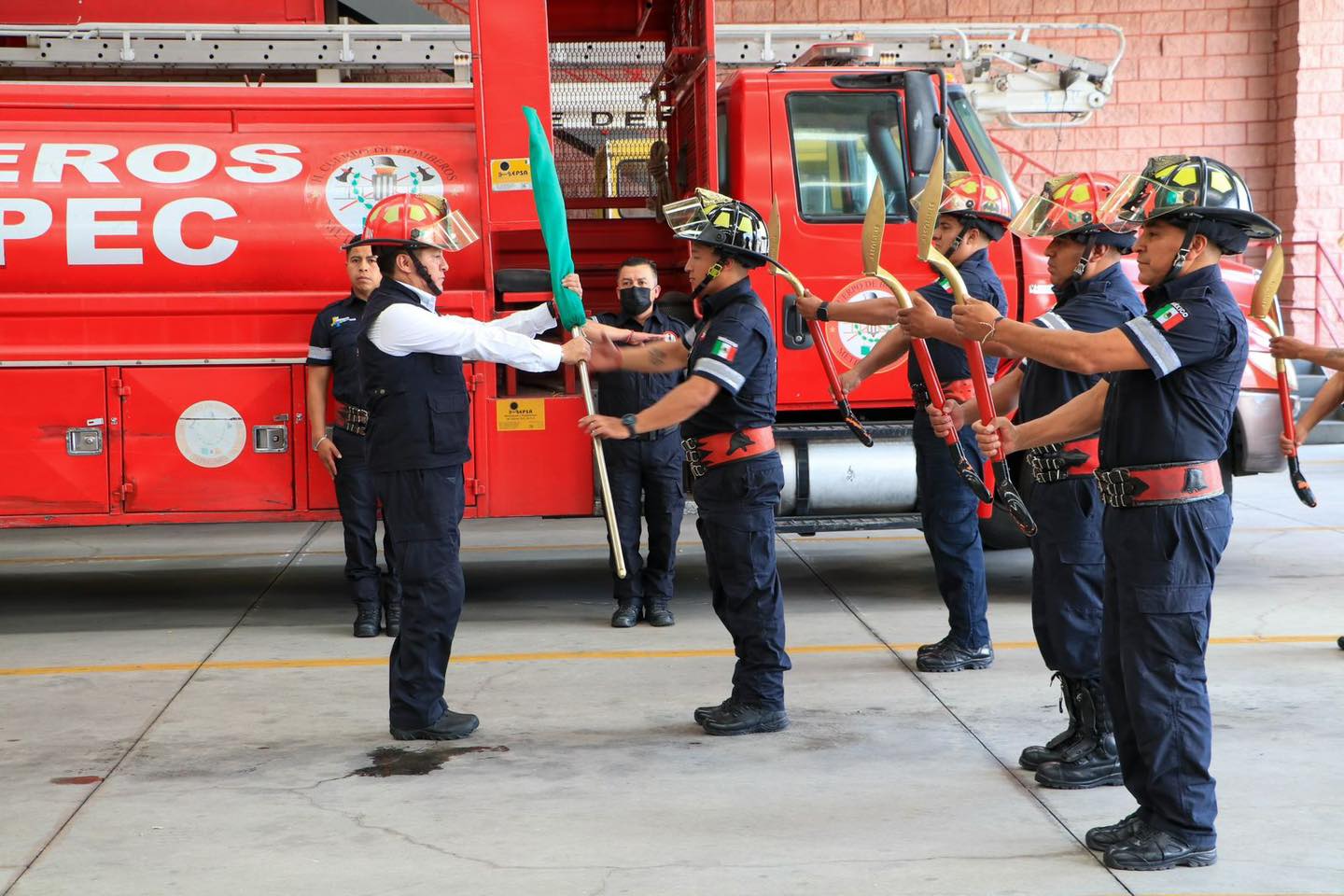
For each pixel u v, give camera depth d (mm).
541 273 6590
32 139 6438
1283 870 3480
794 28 7711
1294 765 4328
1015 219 4359
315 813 3986
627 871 3514
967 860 3574
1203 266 3516
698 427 4758
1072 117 9062
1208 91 14625
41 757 4559
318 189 6488
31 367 6305
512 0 6477
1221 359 3480
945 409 4285
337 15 8023
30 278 6316
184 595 7758
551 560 8797
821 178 6855
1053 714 4965
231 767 4438
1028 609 6953
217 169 6469
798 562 8523
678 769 4375
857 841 3721
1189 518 3479
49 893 3398
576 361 4688
